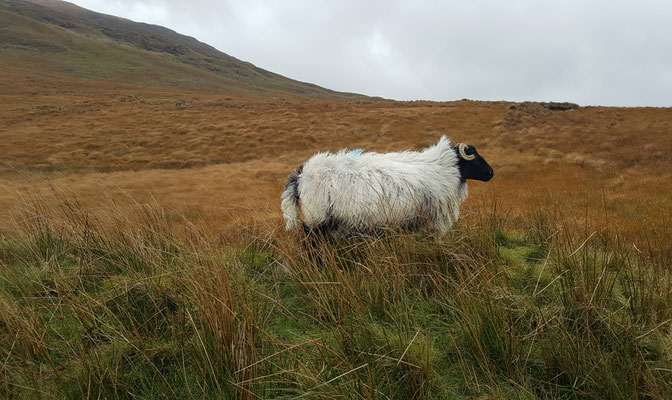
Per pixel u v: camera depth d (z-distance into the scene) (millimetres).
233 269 3932
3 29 120062
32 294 3658
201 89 112062
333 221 4504
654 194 13992
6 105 54062
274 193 17109
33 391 2443
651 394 2357
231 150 34844
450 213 4984
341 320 3086
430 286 3781
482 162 5105
